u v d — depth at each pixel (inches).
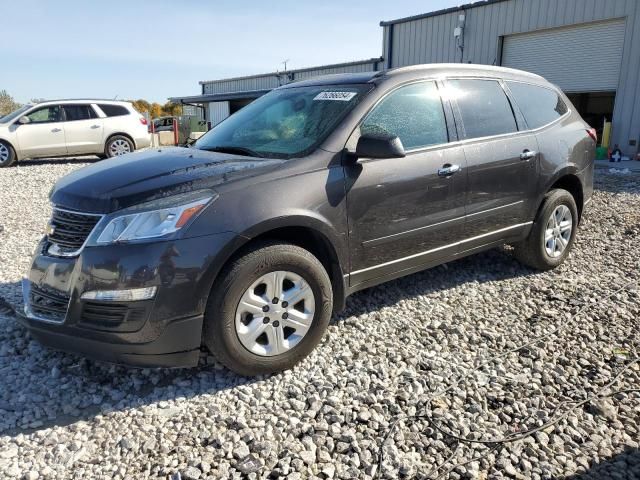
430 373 128.3
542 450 102.3
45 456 100.0
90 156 691.4
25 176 473.7
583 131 209.0
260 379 126.0
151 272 111.0
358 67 922.1
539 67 631.2
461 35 698.8
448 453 101.6
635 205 308.0
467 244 170.1
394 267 151.8
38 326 122.6
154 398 119.0
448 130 162.4
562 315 161.2
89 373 128.5
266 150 145.7
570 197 201.2
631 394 120.1
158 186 119.9
